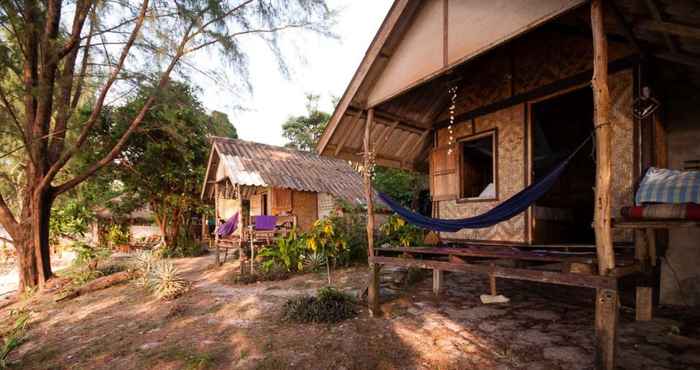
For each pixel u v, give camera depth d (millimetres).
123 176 12281
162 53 8234
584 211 6324
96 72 8695
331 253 8156
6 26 7324
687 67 3846
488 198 5395
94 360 3836
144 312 5598
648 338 3273
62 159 8219
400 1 4004
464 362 3123
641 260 3037
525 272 3082
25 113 8328
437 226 4230
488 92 5586
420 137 6508
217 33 8141
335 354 3471
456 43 3580
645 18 2844
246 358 3529
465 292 5438
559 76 4723
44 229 8391
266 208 11914
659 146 4137
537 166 6945
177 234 13625
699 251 4105
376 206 11062
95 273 8727
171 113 9164
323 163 13422
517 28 3033
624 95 4113
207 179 11859
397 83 4391
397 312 4656
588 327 3711
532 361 3018
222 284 7426
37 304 6848
